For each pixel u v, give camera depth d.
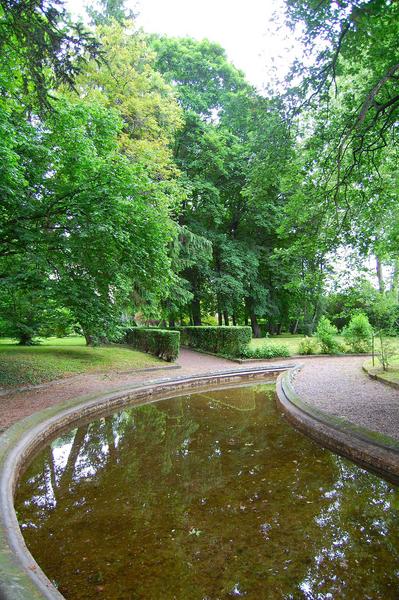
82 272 9.02
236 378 12.45
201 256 18.19
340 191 8.11
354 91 7.84
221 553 2.94
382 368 11.27
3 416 6.27
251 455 5.32
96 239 8.12
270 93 7.29
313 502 3.82
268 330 30.30
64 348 14.64
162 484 4.37
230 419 7.50
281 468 4.78
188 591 2.48
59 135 7.77
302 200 8.38
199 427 6.96
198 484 4.34
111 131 8.95
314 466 4.83
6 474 4.01
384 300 10.80
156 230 8.95
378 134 6.96
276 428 6.71
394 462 4.33
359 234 8.05
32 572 2.40
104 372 11.36
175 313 24.66
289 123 7.52
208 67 20.61
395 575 2.64
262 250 22.66
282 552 2.94
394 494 4.00
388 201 7.98
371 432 5.23
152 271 9.40
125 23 14.55
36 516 3.60
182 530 3.30
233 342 15.92
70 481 4.50
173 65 20.20
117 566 2.77
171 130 16.48
